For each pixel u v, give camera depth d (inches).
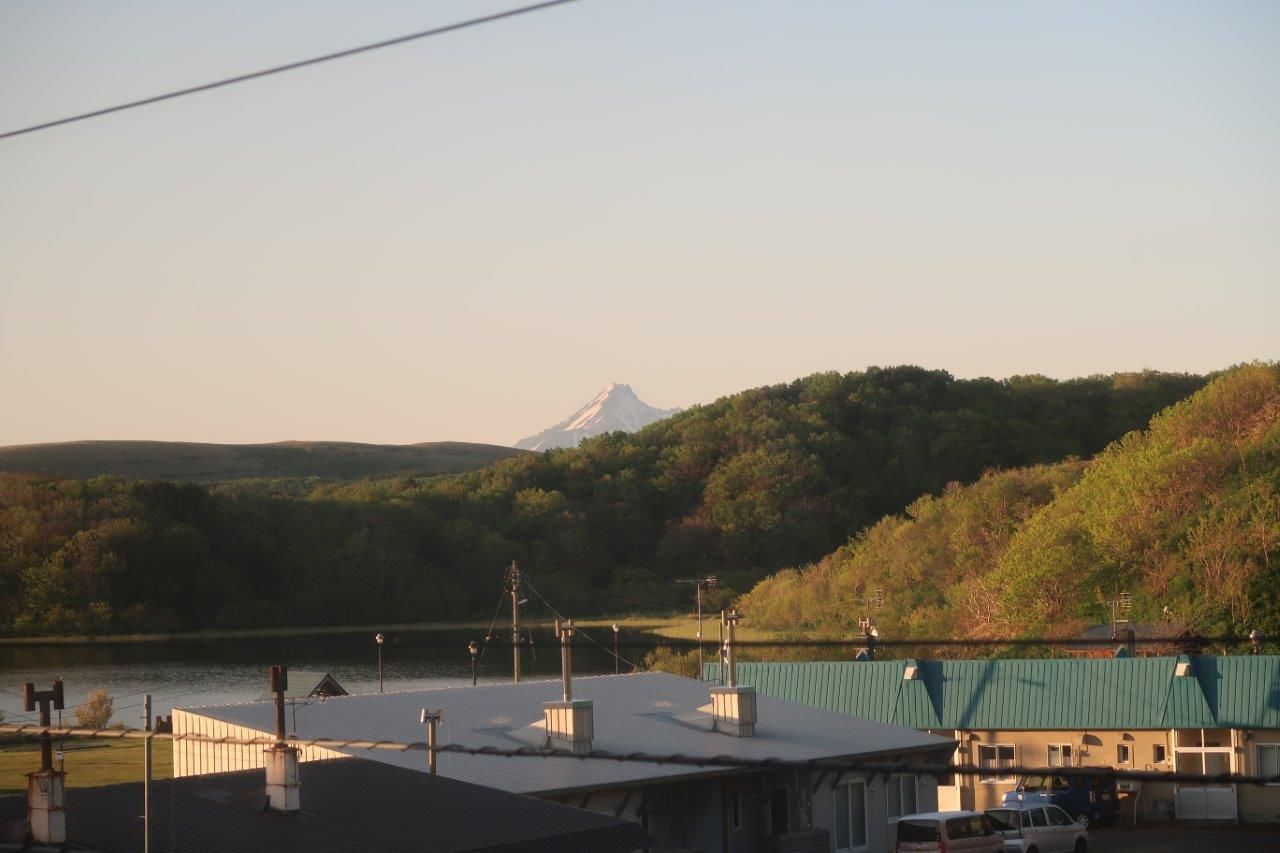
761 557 6717.5
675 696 1822.1
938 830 1530.5
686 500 7401.6
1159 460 3846.0
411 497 7081.7
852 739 1728.6
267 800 1066.1
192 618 5472.4
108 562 5196.9
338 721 1508.4
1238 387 4584.2
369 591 5930.1
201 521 5821.9
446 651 4857.3
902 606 4458.7
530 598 6161.4
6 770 2455.7
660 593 6373.0
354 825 1043.3
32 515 5295.3
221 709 1526.8
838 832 1670.8
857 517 6929.1
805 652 3703.3
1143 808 2169.0
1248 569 3351.4
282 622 5693.9
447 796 1149.7
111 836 978.1
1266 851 1780.3
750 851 1565.0
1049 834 1765.5
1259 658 2144.4
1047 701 2206.0
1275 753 2110.0
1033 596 3627.0
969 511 4739.2
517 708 1654.8
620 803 1444.4
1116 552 3651.6
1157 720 2134.6
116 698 3486.7
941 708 2250.2
